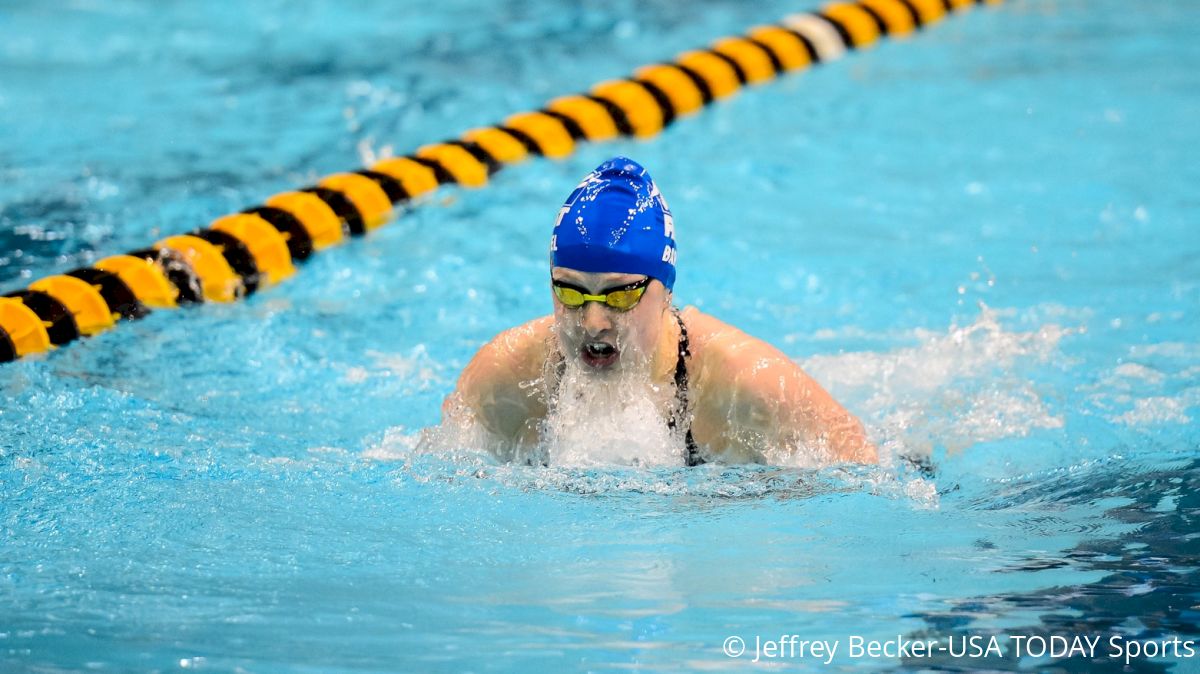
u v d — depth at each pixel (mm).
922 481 10797
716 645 7906
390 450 11719
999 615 8289
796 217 18859
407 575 8992
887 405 12914
